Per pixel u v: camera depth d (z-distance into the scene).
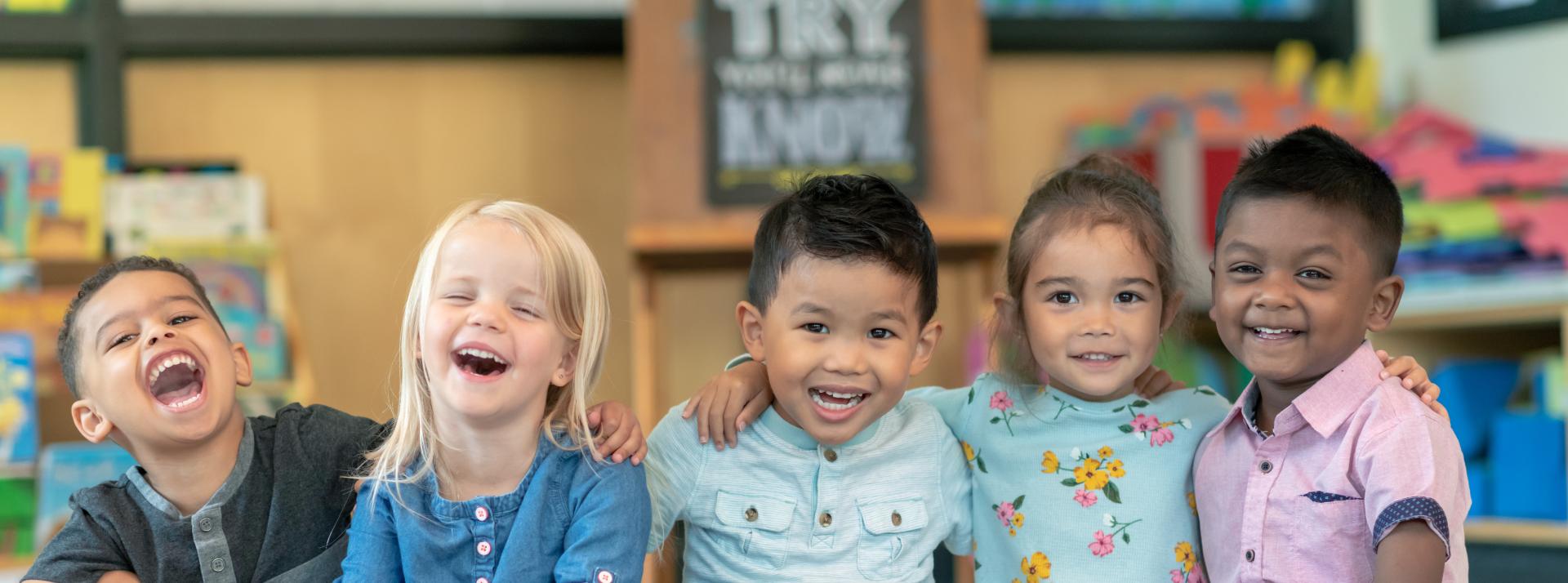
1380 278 1.21
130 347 1.20
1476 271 2.51
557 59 3.07
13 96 2.85
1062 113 3.28
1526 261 2.47
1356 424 1.18
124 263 1.27
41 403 2.74
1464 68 3.06
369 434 1.33
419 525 1.18
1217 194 2.80
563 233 1.21
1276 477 1.23
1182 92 3.34
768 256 1.23
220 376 1.23
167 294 1.24
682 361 3.14
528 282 1.16
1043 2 3.20
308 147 2.98
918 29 2.80
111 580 1.19
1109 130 3.10
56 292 2.58
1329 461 1.20
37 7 2.80
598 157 3.10
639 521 1.20
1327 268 1.17
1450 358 2.74
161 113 2.91
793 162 2.73
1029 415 1.38
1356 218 1.17
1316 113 2.91
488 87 3.05
